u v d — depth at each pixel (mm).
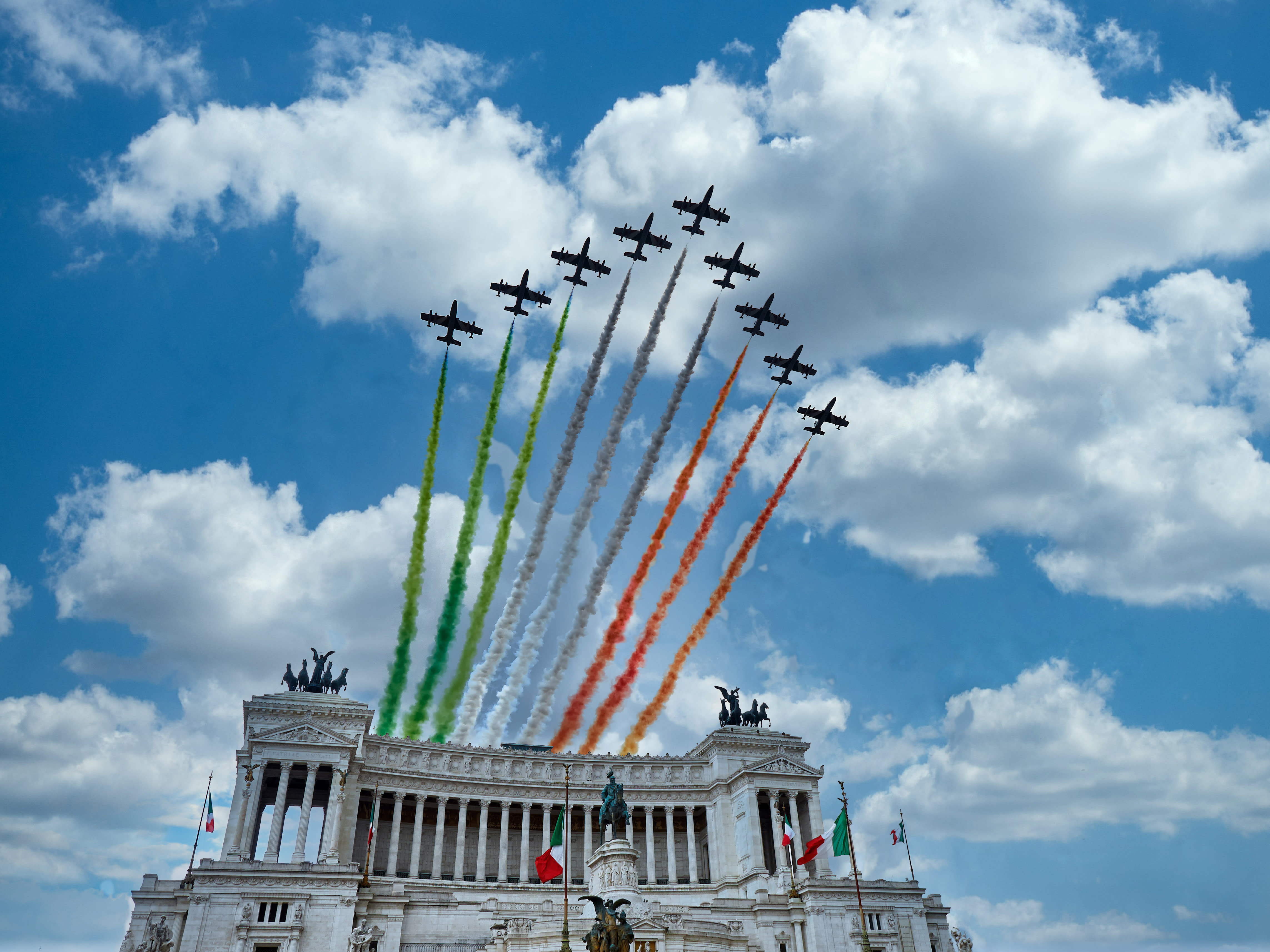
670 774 146625
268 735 116375
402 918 104375
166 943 97062
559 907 108625
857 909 113812
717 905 114125
